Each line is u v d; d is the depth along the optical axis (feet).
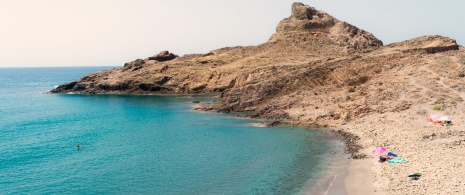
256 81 395.96
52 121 349.41
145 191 157.07
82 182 170.40
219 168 185.26
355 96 311.88
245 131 269.44
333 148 212.64
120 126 313.32
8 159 211.20
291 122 287.28
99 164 198.29
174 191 156.15
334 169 174.70
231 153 212.43
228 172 178.60
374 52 448.65
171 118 339.16
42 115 388.37
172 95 522.47
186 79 543.80
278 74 410.31
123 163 199.00
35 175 181.68
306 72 375.66
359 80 363.15
